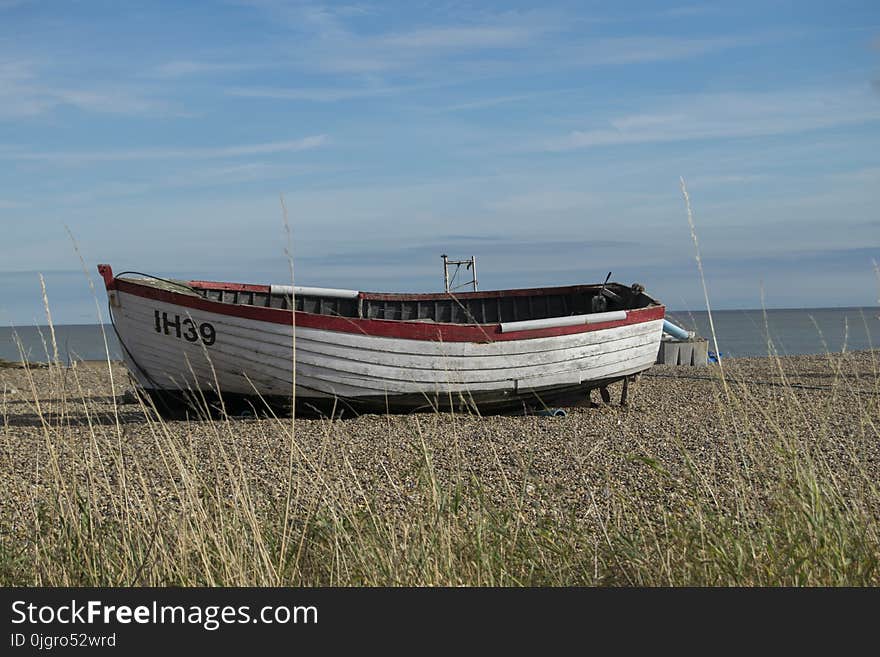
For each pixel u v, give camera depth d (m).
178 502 6.64
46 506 5.98
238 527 4.99
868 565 4.36
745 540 4.73
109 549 5.05
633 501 6.84
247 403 12.56
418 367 12.27
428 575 4.52
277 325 11.77
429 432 10.73
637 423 11.45
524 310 15.62
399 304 15.34
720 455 8.55
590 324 13.13
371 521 5.13
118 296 12.33
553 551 4.96
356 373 12.08
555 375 12.98
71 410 13.01
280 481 7.64
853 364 18.98
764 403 11.62
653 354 14.18
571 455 8.94
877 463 7.85
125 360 12.55
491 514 5.36
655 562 4.93
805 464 5.55
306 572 4.99
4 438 10.19
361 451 9.31
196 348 12.04
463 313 15.58
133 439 9.93
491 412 13.18
